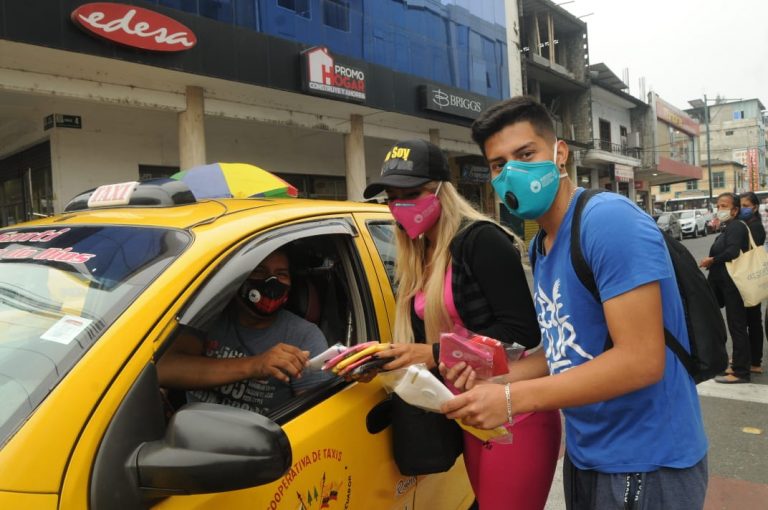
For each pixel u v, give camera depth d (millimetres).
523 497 1801
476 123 1574
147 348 1205
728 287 4945
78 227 1704
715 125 74188
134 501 1064
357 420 1715
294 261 2334
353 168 12586
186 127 9438
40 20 6855
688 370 1421
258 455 1070
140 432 1123
